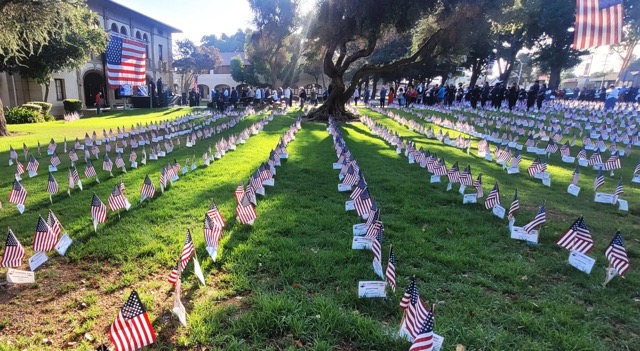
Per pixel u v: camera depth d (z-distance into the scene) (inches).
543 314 127.0
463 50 704.4
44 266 158.9
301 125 664.4
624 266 142.2
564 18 1283.2
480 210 227.5
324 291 139.4
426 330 91.3
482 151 391.9
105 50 991.0
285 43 1528.1
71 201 241.4
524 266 157.9
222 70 2432.3
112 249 170.2
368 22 634.2
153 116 946.7
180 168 320.8
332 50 722.8
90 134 589.3
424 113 850.8
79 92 1227.2
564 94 1387.8
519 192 267.7
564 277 152.3
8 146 466.6
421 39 787.4
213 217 182.1
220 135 541.3
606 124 594.6
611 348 114.3
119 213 215.2
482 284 145.5
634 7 1301.7
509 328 120.3
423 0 597.9
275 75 1568.7
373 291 132.1
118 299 135.9
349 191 261.9
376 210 170.2
